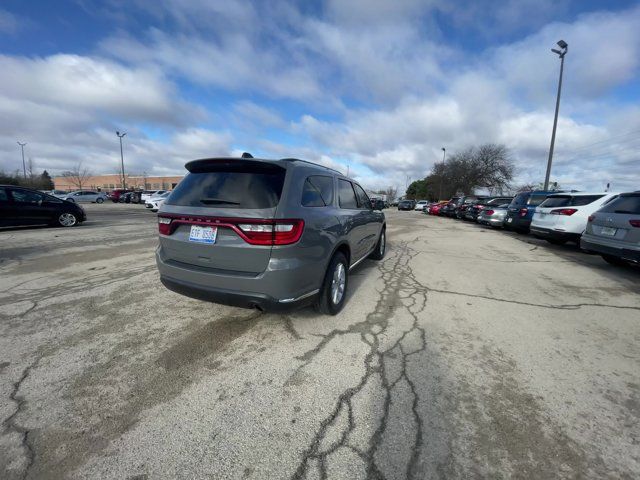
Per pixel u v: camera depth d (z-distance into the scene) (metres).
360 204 4.93
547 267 6.20
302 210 2.85
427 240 9.98
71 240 8.23
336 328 3.22
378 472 1.63
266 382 2.33
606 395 2.26
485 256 7.31
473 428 1.93
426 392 2.25
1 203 9.50
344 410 2.06
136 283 4.52
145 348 2.78
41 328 3.12
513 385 2.35
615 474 1.65
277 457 1.71
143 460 1.68
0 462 1.65
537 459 1.72
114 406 2.06
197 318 3.38
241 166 2.99
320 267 3.05
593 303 4.12
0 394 2.15
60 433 1.84
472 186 52.25
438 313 3.68
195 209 2.86
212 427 1.91
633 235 5.15
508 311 3.79
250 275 2.66
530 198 11.31
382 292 4.43
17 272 5.07
